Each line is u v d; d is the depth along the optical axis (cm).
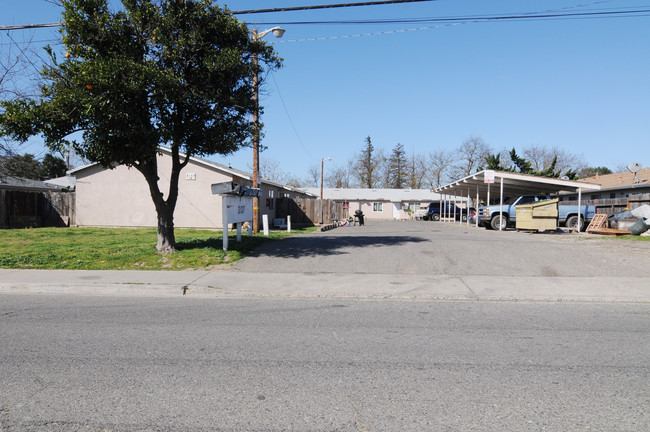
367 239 1536
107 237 1595
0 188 2534
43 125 934
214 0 1079
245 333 574
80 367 447
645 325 621
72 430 320
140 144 1002
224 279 935
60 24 1010
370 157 8412
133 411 350
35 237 1586
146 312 695
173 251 1181
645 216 1673
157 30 987
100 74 879
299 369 443
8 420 334
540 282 916
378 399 374
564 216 2181
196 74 1052
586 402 369
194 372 434
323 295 827
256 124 1179
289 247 1321
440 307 741
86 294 854
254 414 346
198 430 322
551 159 6150
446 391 391
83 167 2227
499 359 475
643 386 402
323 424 331
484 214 2272
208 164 2141
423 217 4509
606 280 929
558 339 550
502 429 324
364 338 552
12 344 523
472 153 6456
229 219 1245
